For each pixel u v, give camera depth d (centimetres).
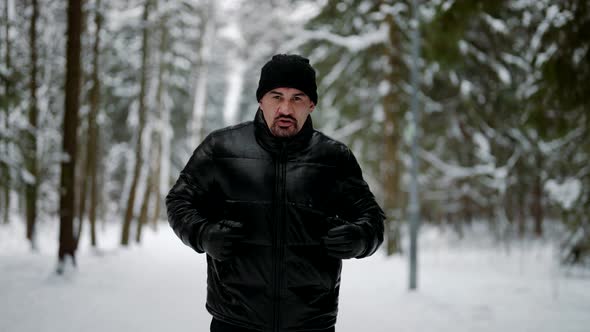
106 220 2695
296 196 190
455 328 555
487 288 843
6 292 626
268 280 187
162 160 2578
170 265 1016
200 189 199
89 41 1231
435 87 1357
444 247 1733
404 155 1428
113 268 905
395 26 1313
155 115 2059
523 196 1512
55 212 1351
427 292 787
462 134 1413
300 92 191
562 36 572
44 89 1167
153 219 2330
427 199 1669
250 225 189
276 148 192
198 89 2586
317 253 191
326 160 197
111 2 1246
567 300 739
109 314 539
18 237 1170
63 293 642
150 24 1468
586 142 899
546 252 1412
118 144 2367
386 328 545
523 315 630
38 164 1101
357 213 202
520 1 813
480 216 1861
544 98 612
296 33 1379
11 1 1035
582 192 915
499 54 1222
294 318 187
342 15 1350
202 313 561
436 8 643
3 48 1012
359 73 1396
